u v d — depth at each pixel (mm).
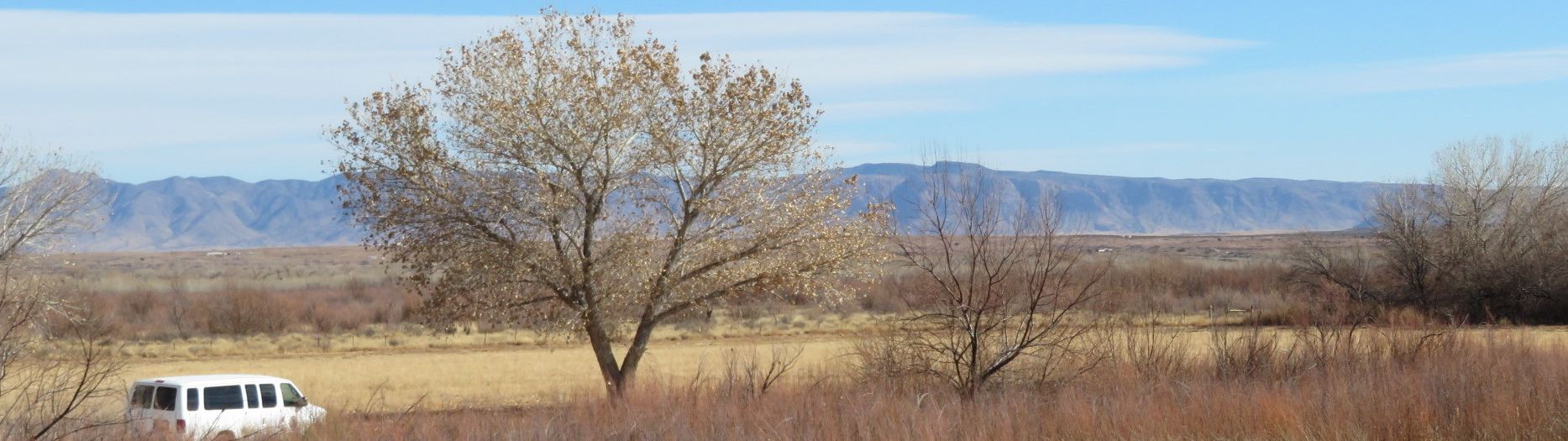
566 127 22094
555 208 21859
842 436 12445
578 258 22547
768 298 23812
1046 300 16531
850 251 22703
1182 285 57156
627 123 22594
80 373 13453
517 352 44406
